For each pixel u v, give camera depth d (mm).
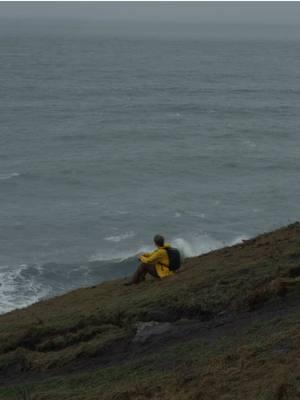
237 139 120938
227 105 168000
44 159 99312
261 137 124000
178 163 99375
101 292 21641
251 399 9977
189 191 83812
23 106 155375
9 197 79500
